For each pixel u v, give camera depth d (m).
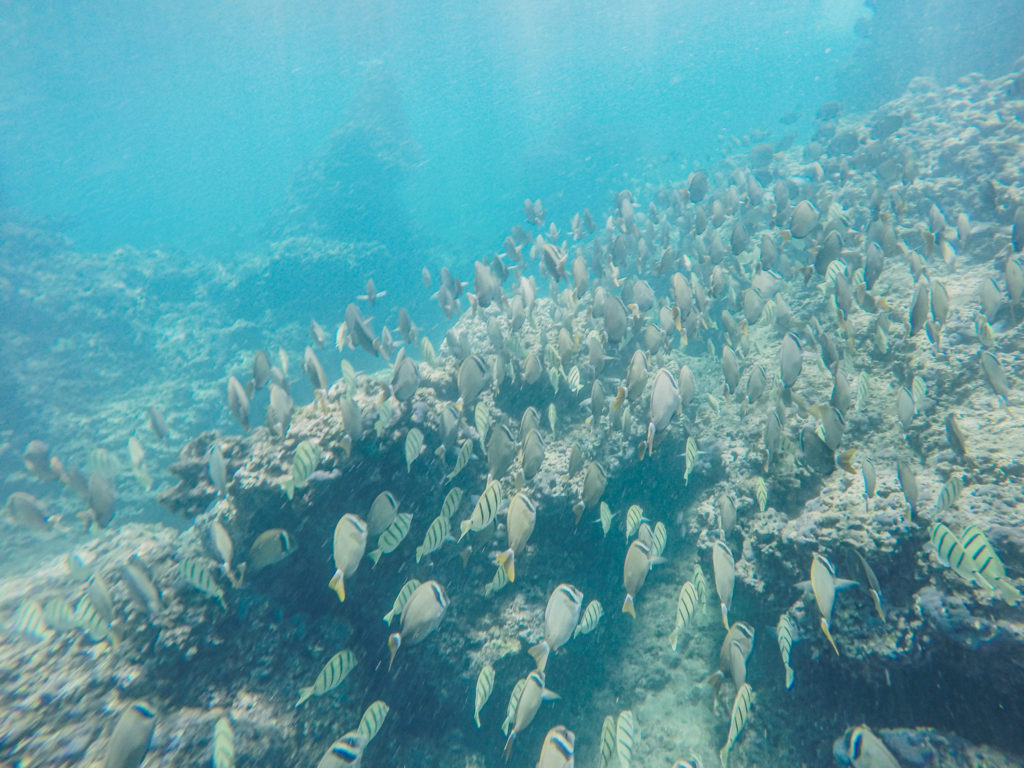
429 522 2.08
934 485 1.72
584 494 1.63
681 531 2.48
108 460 2.60
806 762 1.68
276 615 1.95
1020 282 2.01
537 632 2.09
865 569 1.43
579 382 2.55
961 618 1.39
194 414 5.58
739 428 2.54
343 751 1.31
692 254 3.90
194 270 7.99
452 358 2.61
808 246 3.41
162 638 1.76
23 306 6.21
